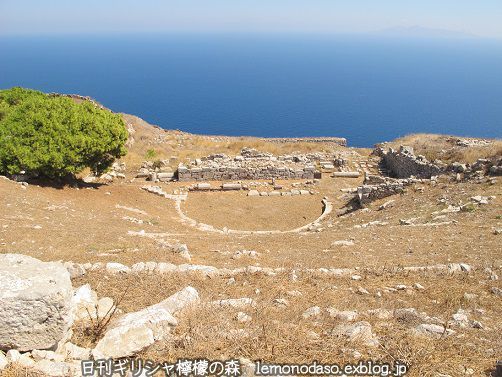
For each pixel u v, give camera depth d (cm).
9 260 650
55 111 2420
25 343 580
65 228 1633
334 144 4778
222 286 1045
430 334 762
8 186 2130
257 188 3238
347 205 2844
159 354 619
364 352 666
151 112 15762
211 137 5028
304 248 1588
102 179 3125
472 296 1004
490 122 14712
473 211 1870
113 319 752
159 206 2717
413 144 3669
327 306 930
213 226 2536
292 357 634
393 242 1578
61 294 594
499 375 611
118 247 1399
